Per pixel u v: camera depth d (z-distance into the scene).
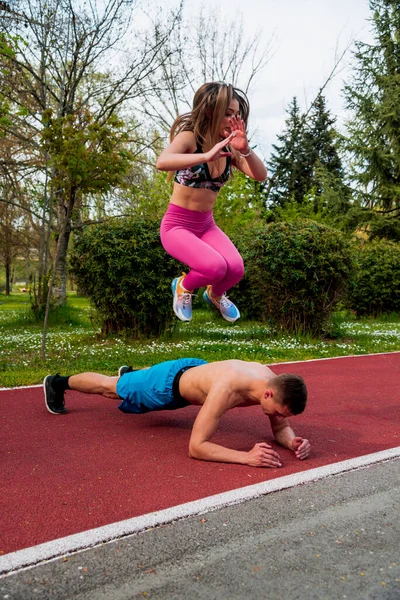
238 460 3.71
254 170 3.51
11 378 6.76
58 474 3.54
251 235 12.30
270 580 2.28
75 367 7.79
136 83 22.47
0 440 4.29
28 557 2.42
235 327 14.91
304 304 11.54
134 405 4.44
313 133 43.00
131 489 3.27
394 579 2.29
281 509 2.99
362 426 4.86
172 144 3.38
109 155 8.94
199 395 4.04
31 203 23.66
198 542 2.60
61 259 20.69
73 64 19.36
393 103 27.94
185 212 3.67
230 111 3.40
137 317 11.06
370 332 13.82
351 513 2.95
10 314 19.73
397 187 28.22
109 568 2.36
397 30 29.11
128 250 10.70
